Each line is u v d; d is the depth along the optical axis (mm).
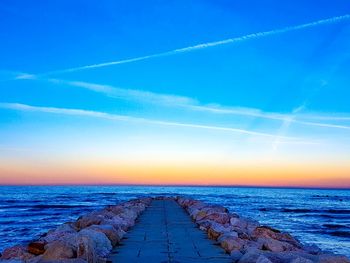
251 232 11641
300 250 9336
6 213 44281
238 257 7754
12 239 22453
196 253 8367
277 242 9102
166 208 23078
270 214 47656
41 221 34594
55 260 6254
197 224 13555
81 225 12164
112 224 11422
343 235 27219
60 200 77000
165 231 11844
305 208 62688
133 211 16547
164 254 8234
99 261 7090
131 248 8906
